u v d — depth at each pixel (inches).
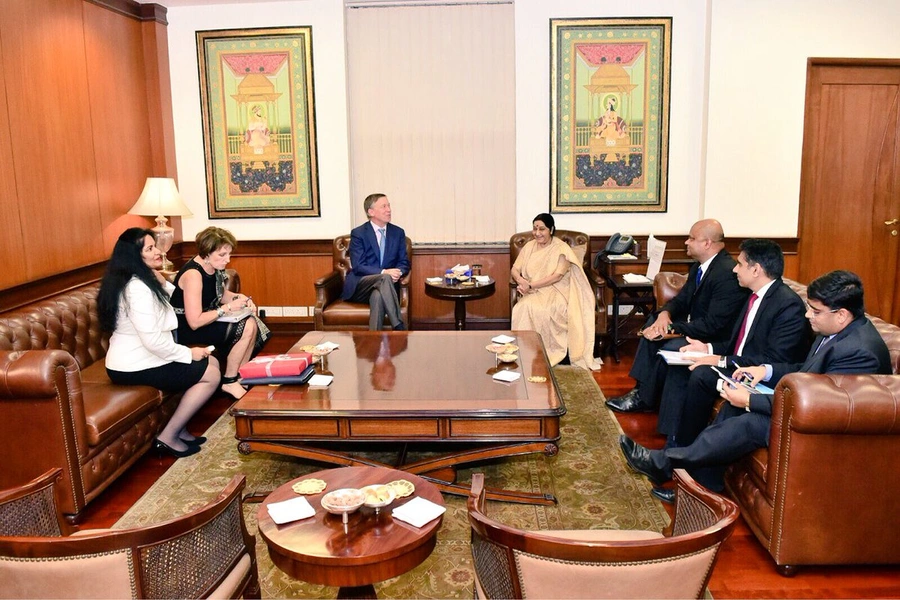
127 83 203.0
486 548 61.7
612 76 215.8
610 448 136.9
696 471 115.8
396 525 71.9
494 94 222.1
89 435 111.9
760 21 204.8
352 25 220.2
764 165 212.1
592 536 72.7
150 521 109.8
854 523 90.4
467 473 126.6
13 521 68.7
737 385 106.3
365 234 196.9
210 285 149.6
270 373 120.1
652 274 190.4
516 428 108.8
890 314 225.3
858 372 93.4
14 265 150.6
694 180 220.5
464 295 190.1
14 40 151.4
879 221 219.5
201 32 218.1
